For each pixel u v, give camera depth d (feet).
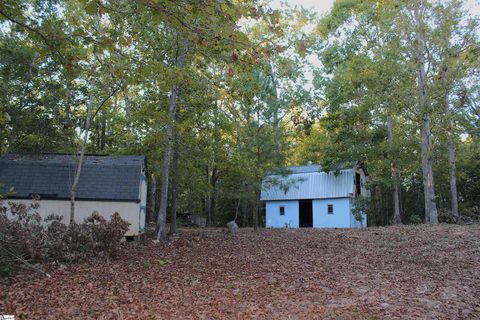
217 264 35.12
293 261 36.99
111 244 36.73
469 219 81.61
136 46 41.52
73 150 54.19
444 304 22.40
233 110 69.46
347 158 91.04
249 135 63.46
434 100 72.90
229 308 21.59
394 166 90.22
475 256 38.34
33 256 32.48
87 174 53.01
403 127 87.20
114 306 21.58
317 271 32.32
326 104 99.25
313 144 121.60
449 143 90.22
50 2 37.50
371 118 87.45
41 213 49.75
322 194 98.53
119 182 52.70
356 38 92.84
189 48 42.27
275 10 19.58
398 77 71.36
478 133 93.45
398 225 76.33
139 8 21.22
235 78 38.83
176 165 58.75
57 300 22.70
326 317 20.04
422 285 27.30
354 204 90.99
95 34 24.62
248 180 64.64
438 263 35.76
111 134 90.38
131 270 31.83
